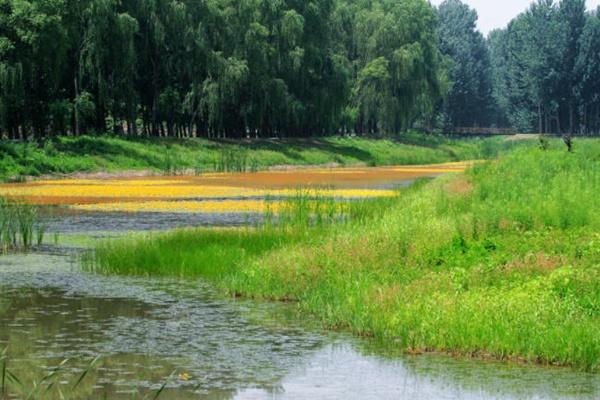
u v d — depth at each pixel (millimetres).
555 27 160000
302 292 21250
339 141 114875
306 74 108438
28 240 32938
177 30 90750
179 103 92562
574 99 162125
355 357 16031
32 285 23328
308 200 37500
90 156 77312
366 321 17828
